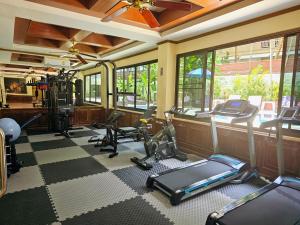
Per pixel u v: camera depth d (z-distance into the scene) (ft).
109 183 10.23
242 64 14.03
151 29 14.60
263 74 13.04
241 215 6.59
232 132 12.69
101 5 10.75
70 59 24.76
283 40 10.26
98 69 29.94
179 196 8.32
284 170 9.98
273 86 12.46
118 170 11.91
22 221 7.18
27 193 9.07
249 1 9.62
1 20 11.62
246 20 11.61
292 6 9.70
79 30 14.97
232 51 14.12
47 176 10.89
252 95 13.71
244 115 10.12
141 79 21.85
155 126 17.80
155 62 19.25
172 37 15.37
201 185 9.05
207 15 11.66
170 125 14.19
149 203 8.46
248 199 7.54
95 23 12.14
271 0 9.10
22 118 22.90
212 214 6.59
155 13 13.74
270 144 10.81
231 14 10.74
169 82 16.67
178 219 7.47
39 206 8.09
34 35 15.93
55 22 12.07
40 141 18.24
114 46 19.69
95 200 8.63
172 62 16.57
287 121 8.39
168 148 13.96
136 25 13.71
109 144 16.80
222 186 10.06
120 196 8.98
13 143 11.14
